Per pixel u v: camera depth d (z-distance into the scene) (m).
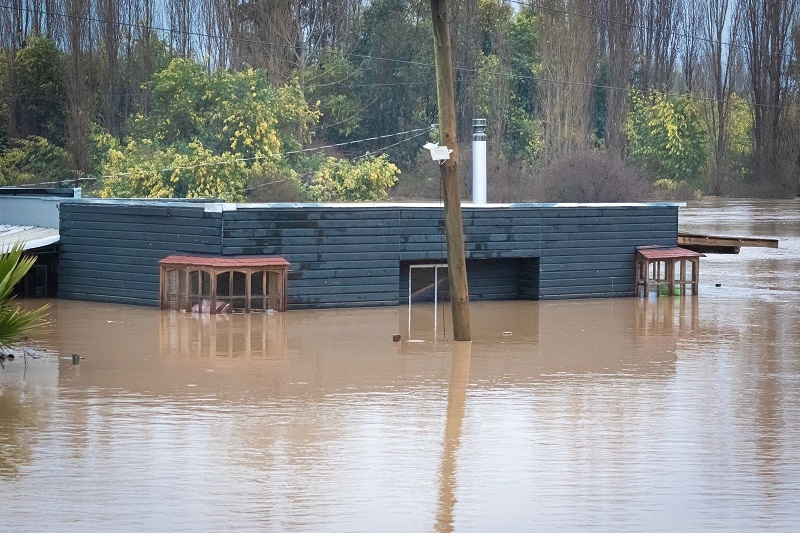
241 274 58.50
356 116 164.12
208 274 58.25
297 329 50.22
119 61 151.62
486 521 22.84
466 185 148.00
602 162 154.25
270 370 39.50
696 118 185.12
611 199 152.50
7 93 140.88
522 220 62.19
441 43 46.12
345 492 24.62
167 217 57.75
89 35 144.75
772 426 31.06
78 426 30.42
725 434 30.08
